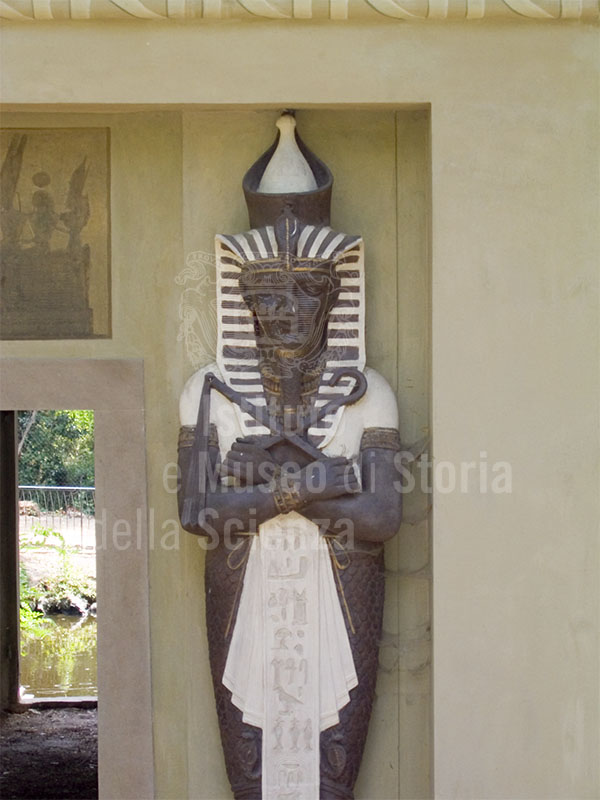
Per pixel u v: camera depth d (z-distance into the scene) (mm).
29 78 3277
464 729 3283
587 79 3305
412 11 3246
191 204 3529
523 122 3299
